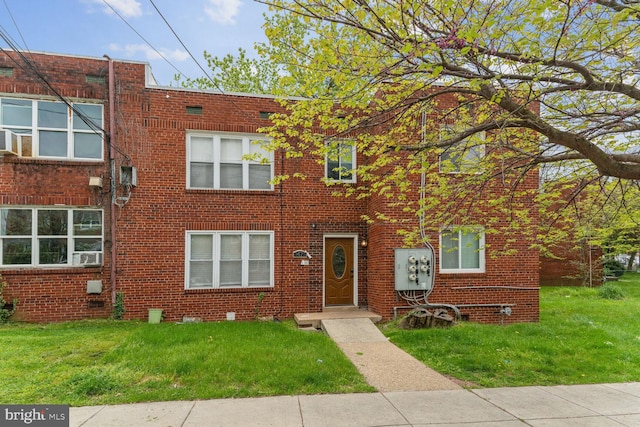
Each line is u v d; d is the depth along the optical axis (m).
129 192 9.73
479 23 4.12
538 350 7.21
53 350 6.69
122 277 9.63
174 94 10.09
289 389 5.27
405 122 5.86
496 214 9.76
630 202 6.72
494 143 5.47
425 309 9.58
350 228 10.88
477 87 4.36
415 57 4.42
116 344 7.09
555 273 18.84
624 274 27.58
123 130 9.80
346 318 9.64
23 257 9.27
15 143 9.12
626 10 3.40
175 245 9.93
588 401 5.05
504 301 10.23
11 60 9.25
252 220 10.39
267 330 8.44
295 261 10.55
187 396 4.96
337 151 6.24
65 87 9.58
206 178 10.30
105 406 4.66
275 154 10.57
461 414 4.58
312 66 4.78
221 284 10.24
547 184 6.61
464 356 6.88
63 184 9.47
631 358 6.83
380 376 5.96
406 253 9.91
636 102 5.32
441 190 6.39
